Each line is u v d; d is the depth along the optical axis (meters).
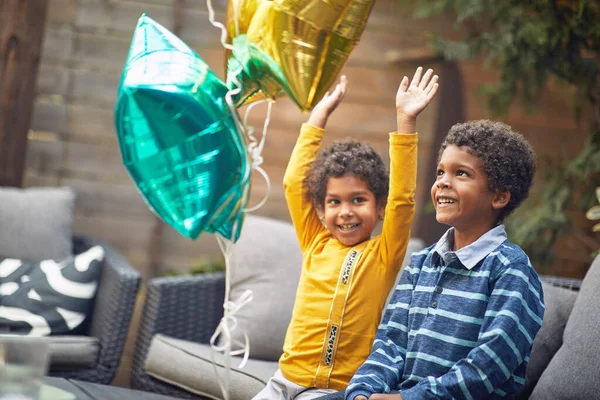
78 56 4.36
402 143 2.01
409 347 1.88
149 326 2.98
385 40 4.54
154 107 1.38
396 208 2.03
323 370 2.06
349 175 2.17
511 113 4.56
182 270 4.45
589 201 3.58
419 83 2.05
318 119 2.32
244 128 1.53
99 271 3.15
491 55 3.65
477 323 1.78
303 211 2.29
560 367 2.19
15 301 3.02
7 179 3.68
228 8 1.63
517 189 1.89
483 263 1.83
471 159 1.87
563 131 4.59
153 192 1.42
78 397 1.57
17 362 1.28
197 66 1.46
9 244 3.23
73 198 3.46
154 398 1.67
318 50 1.54
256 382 2.42
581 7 3.16
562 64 3.49
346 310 2.09
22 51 3.67
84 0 4.36
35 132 4.32
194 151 1.40
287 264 3.02
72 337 2.92
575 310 2.28
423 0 4.01
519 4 3.47
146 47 1.46
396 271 2.12
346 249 2.18
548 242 3.60
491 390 1.69
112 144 4.39
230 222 1.51
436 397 1.69
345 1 1.51
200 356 2.64
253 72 1.58
